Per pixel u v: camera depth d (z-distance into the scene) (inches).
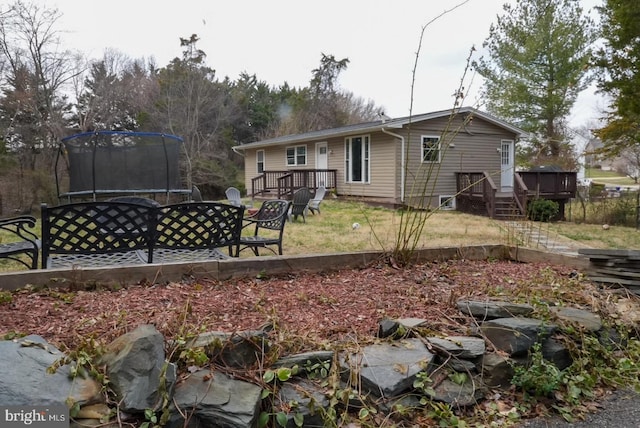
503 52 624.7
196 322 82.7
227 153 1018.1
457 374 79.9
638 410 80.7
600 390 88.4
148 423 55.8
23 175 648.4
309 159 650.2
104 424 54.6
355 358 76.5
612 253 133.3
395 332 85.9
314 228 318.0
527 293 113.4
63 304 92.7
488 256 164.7
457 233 290.8
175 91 922.1
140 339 61.9
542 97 676.7
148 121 903.1
